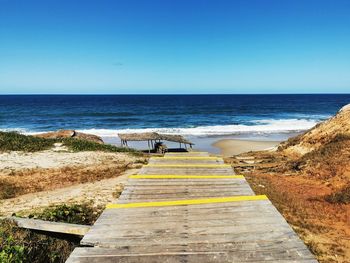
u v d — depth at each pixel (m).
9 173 16.27
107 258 4.01
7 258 5.28
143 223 5.02
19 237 6.07
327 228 10.39
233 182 7.30
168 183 7.26
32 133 48.09
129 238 4.53
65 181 14.95
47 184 14.39
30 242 6.02
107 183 14.27
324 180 15.34
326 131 22.16
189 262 3.90
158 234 4.64
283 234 4.55
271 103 130.75
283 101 147.38
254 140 39.94
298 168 17.69
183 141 28.59
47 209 9.80
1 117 71.50
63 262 6.40
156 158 10.29
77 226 6.20
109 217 5.27
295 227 10.35
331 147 18.52
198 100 158.25
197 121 64.88
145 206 5.75
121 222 5.07
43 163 18.78
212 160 10.03
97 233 4.68
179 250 4.18
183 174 8.19
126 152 23.48
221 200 5.89
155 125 58.34
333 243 9.41
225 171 8.47
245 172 18.05
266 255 4.01
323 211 11.77
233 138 41.75
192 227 4.84
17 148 21.73
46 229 6.27
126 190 6.79
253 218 5.11
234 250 4.15
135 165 18.72
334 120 22.73
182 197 6.33
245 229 4.73
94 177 15.68
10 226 6.21
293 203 12.39
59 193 12.80
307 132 24.42
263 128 51.72
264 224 4.88
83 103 129.38
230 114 81.19
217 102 138.75
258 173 17.78
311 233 10.00
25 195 12.63
